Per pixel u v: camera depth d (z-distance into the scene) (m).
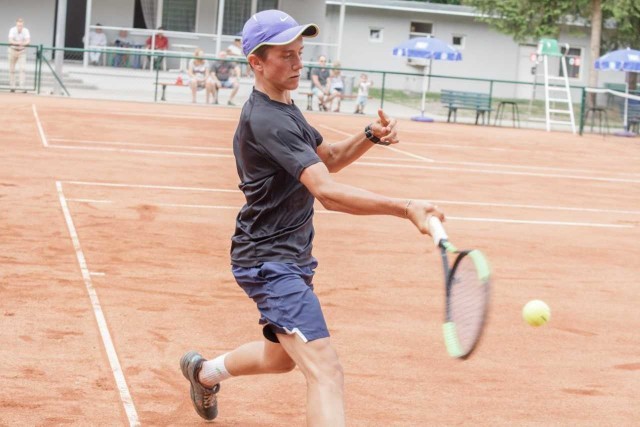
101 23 54.53
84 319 10.01
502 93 66.69
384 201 5.61
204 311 10.62
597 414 8.03
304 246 6.19
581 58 66.50
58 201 17.27
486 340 10.15
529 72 66.62
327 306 11.20
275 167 5.99
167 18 54.38
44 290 11.07
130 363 8.70
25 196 17.52
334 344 9.67
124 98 46.06
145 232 14.96
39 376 8.19
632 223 19.09
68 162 22.45
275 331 6.07
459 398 8.29
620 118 49.78
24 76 44.81
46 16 54.44
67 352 8.89
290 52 5.93
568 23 60.12
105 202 17.47
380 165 26.64
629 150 37.78
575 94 66.62
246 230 6.18
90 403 7.64
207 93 45.34
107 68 49.53
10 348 8.88
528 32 55.75
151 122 34.62
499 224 18.00
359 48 64.50
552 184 25.00
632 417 8.00
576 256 15.24
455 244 15.63
